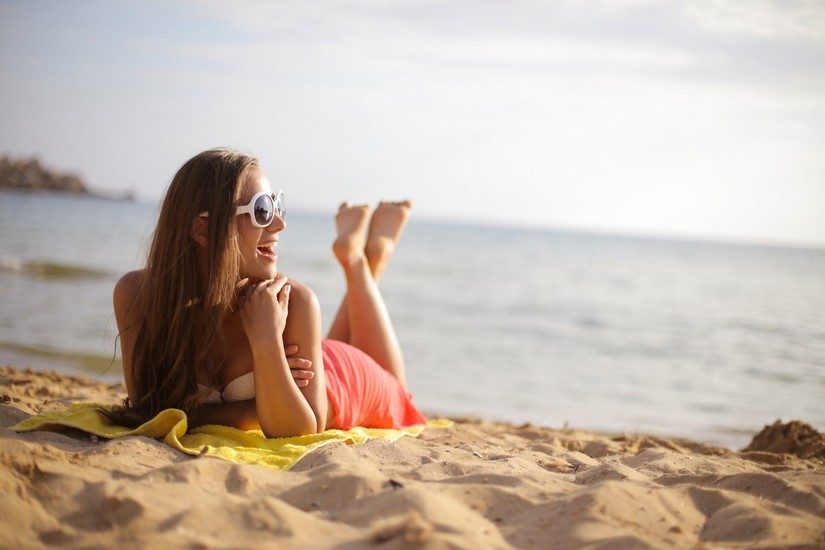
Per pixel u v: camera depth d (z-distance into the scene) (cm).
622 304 1970
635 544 199
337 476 242
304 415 312
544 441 440
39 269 1848
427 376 945
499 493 239
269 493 240
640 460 345
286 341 321
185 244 308
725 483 270
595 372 1021
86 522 204
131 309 324
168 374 318
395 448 314
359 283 431
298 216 13538
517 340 1308
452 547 182
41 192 10256
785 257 6731
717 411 788
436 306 1766
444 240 6469
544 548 201
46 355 824
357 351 380
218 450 285
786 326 1570
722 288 2634
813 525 226
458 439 409
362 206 449
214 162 308
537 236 10362
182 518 202
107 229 3981
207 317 306
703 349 1252
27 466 228
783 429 498
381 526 195
